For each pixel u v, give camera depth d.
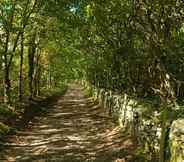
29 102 35.09
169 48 15.64
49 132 23.86
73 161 16.12
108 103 32.31
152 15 15.60
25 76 44.44
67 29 32.22
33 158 16.81
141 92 23.53
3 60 31.03
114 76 31.73
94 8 20.72
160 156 11.86
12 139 20.66
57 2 27.27
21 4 28.41
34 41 36.03
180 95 18.38
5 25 28.23
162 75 16.50
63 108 41.28
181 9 14.67
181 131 11.05
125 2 17.33
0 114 24.73
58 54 55.94
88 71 55.34
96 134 22.47
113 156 16.28
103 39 26.48
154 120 14.54
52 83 81.56
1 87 35.66
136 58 21.23
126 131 20.36
